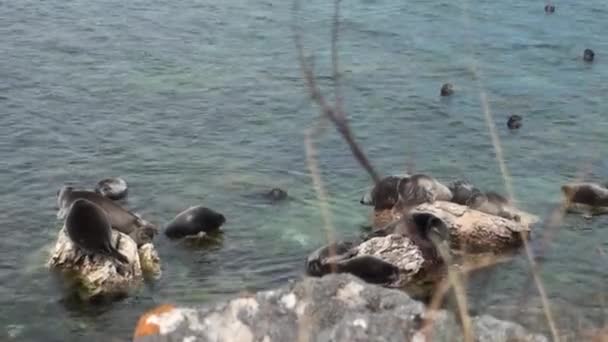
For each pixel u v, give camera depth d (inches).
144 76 1098.1
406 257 640.4
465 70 1142.3
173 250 686.5
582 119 997.2
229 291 626.2
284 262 673.6
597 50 1231.5
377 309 266.5
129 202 773.9
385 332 255.1
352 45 1234.6
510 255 654.5
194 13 1373.0
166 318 265.6
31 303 605.9
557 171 856.9
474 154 896.3
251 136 930.7
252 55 1191.6
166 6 1405.0
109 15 1343.5
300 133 938.1
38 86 1042.7
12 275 640.4
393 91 1067.3
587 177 836.0
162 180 821.2
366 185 816.9
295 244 702.5
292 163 864.3
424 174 788.0
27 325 580.4
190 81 1088.2
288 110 1004.6
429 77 1120.2
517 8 1402.6
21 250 679.7
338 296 270.8
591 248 677.9
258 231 725.3
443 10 1389.0
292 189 808.3
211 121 969.5
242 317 265.6
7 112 961.5
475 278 607.5
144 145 899.4
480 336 264.8
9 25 1267.2
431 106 1023.6
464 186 767.7
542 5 1422.2
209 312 267.4
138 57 1165.1
